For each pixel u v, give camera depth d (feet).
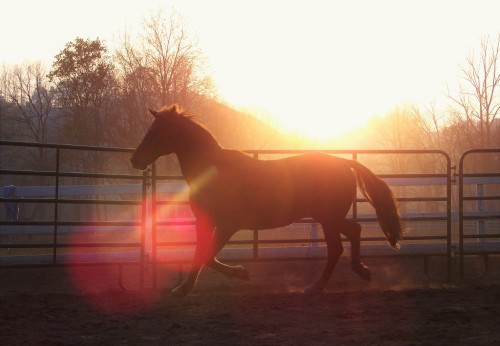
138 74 107.86
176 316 22.66
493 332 19.63
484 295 26.94
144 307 24.58
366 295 27.09
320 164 28.30
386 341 18.52
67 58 122.31
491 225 85.40
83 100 118.21
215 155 27.04
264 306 24.57
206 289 30.45
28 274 36.60
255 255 32.24
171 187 37.24
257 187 27.07
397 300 25.81
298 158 28.40
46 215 112.16
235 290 30.22
